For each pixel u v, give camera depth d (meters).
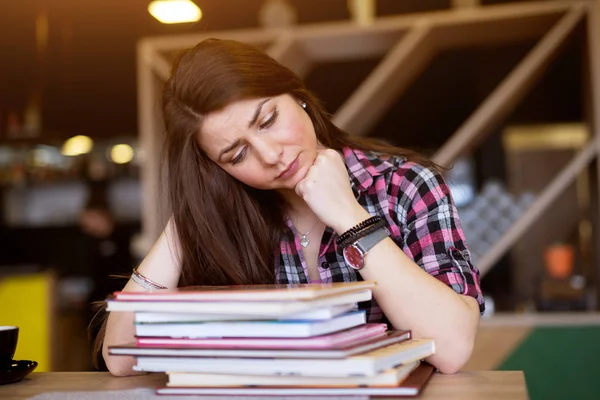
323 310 0.84
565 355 2.81
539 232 5.08
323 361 0.82
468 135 3.15
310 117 1.29
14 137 4.86
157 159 3.23
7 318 4.18
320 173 1.09
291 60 3.42
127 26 5.09
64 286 5.75
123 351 0.89
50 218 6.61
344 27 3.25
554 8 3.07
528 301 3.34
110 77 5.67
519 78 3.10
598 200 3.10
